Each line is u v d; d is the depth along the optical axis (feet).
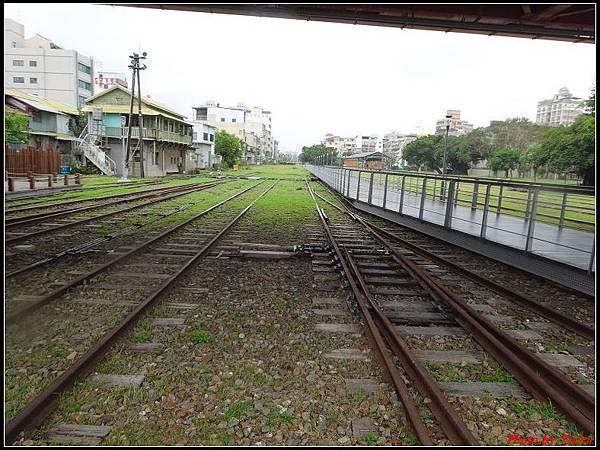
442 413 10.85
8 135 113.29
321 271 25.22
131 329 15.72
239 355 14.17
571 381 12.49
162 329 16.05
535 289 23.34
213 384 12.34
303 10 29.63
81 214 46.14
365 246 32.17
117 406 11.10
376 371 13.29
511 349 15.26
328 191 95.91
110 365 13.10
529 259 26.12
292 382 12.59
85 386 11.85
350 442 10.01
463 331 16.70
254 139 405.59
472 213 43.37
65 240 32.35
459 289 22.75
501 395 12.23
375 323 16.87
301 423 10.68
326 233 37.76
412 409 10.45
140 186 89.66
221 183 108.68
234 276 23.65
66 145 148.25
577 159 82.12
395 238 36.63
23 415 9.93
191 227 38.93
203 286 21.61
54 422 10.37
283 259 28.27
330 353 14.47
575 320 17.47
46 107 138.31
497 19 30.50
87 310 17.79
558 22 30.83
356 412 11.16
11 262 25.44
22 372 12.69
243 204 59.82
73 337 15.17
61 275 22.95
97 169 134.31
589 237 32.60
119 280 21.98
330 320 17.56
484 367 13.89
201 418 10.74
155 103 168.86
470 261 29.86
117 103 151.43
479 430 10.68
